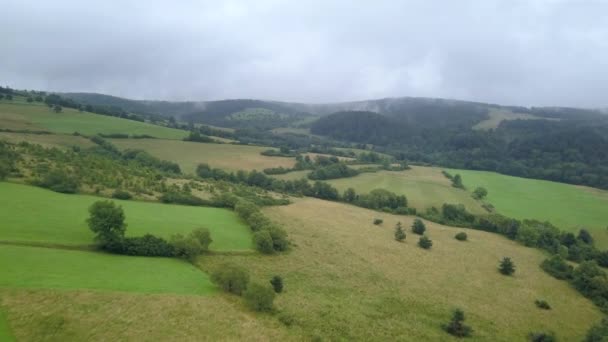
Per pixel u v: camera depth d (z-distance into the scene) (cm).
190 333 4047
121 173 9850
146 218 7369
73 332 3756
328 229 9362
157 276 5178
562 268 8644
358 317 5175
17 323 3700
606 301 7275
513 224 11100
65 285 4381
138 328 3972
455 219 11950
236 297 5009
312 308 5178
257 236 7012
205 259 6216
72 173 8838
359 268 7156
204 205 9200
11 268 4525
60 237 5734
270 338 4231
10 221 5875
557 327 6109
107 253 5644
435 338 5028
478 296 6794
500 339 5356
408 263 7881
